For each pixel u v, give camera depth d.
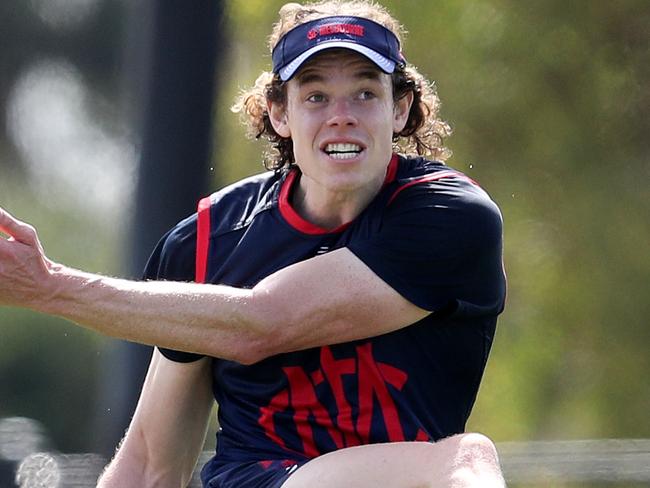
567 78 36.97
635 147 37.28
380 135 14.07
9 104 53.25
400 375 14.23
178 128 23.80
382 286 14.03
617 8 36.81
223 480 14.50
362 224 14.35
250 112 15.78
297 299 13.92
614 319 37.34
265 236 14.57
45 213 51.19
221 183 33.16
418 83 15.39
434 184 14.49
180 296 13.91
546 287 37.53
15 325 50.56
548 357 37.44
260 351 14.03
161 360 15.54
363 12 14.44
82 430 49.97
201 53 23.89
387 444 13.66
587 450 24.11
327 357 14.20
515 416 37.31
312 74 14.05
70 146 52.06
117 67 51.41
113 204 46.12
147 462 15.79
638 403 37.44
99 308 13.85
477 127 36.97
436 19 36.41
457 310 14.24
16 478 23.75
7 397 50.28
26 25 52.78
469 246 14.24
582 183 37.31
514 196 37.34
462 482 12.80
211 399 15.69
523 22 36.66
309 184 14.55
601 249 37.31
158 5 23.84
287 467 14.07
